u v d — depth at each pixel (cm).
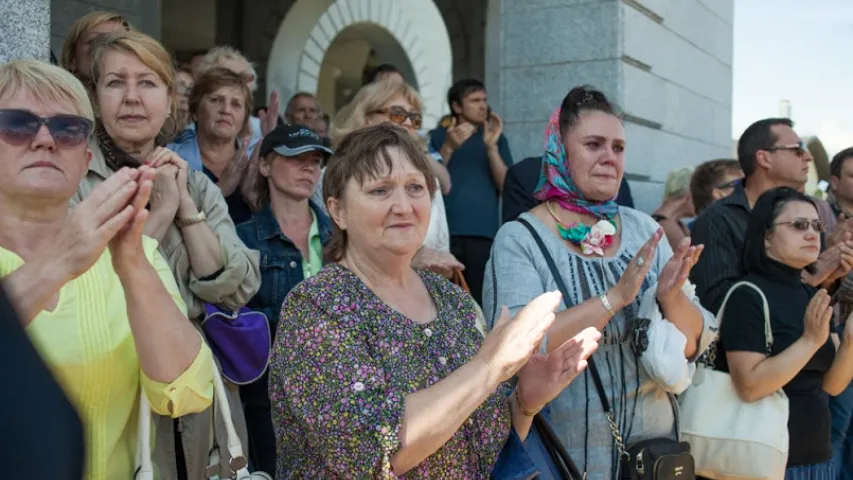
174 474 234
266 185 349
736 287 328
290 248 329
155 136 283
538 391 224
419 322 218
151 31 662
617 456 271
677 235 547
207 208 290
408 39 1526
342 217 224
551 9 709
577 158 283
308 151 330
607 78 689
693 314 280
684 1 859
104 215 179
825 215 516
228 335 274
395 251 215
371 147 217
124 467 216
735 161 557
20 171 203
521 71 723
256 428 310
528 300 270
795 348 308
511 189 459
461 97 524
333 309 203
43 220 212
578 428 269
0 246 206
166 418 234
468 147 527
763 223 341
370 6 1442
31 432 72
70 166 210
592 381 272
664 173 808
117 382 209
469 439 214
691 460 268
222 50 392
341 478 196
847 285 421
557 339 255
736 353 314
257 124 509
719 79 998
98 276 214
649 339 269
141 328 198
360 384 192
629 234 299
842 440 433
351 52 1666
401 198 215
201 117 370
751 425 309
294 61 1180
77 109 213
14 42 285
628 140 716
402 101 375
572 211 290
